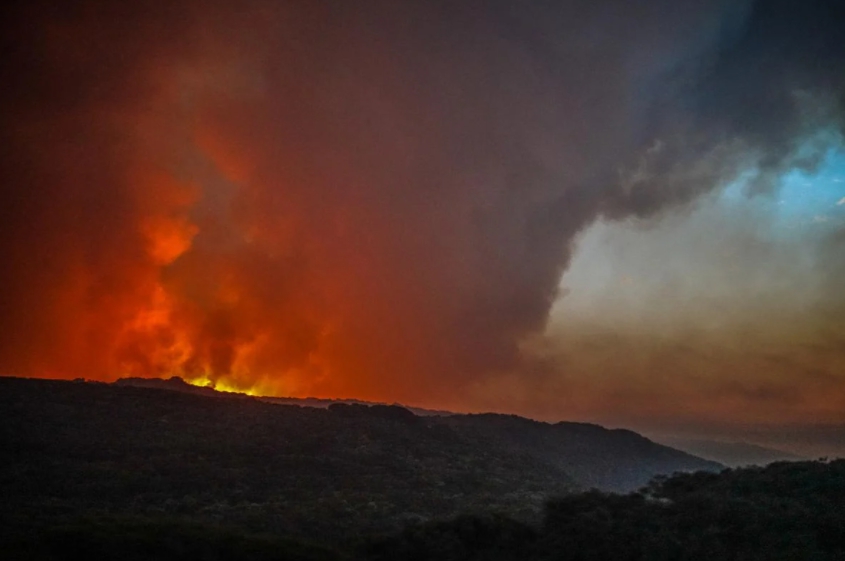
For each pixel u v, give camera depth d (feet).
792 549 95.20
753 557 94.73
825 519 101.65
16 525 94.84
